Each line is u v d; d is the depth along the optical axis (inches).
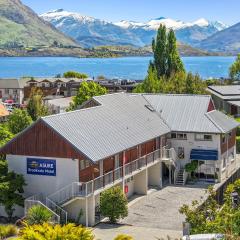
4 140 2623.0
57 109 4222.4
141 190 2415.1
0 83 6348.4
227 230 1116.5
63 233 1202.6
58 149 2009.1
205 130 2615.7
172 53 5108.3
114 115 2413.9
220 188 2524.6
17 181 1999.3
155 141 2541.8
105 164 2140.7
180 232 1866.4
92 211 1975.9
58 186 2023.9
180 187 2541.8
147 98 2881.4
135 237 1812.3
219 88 4579.2
